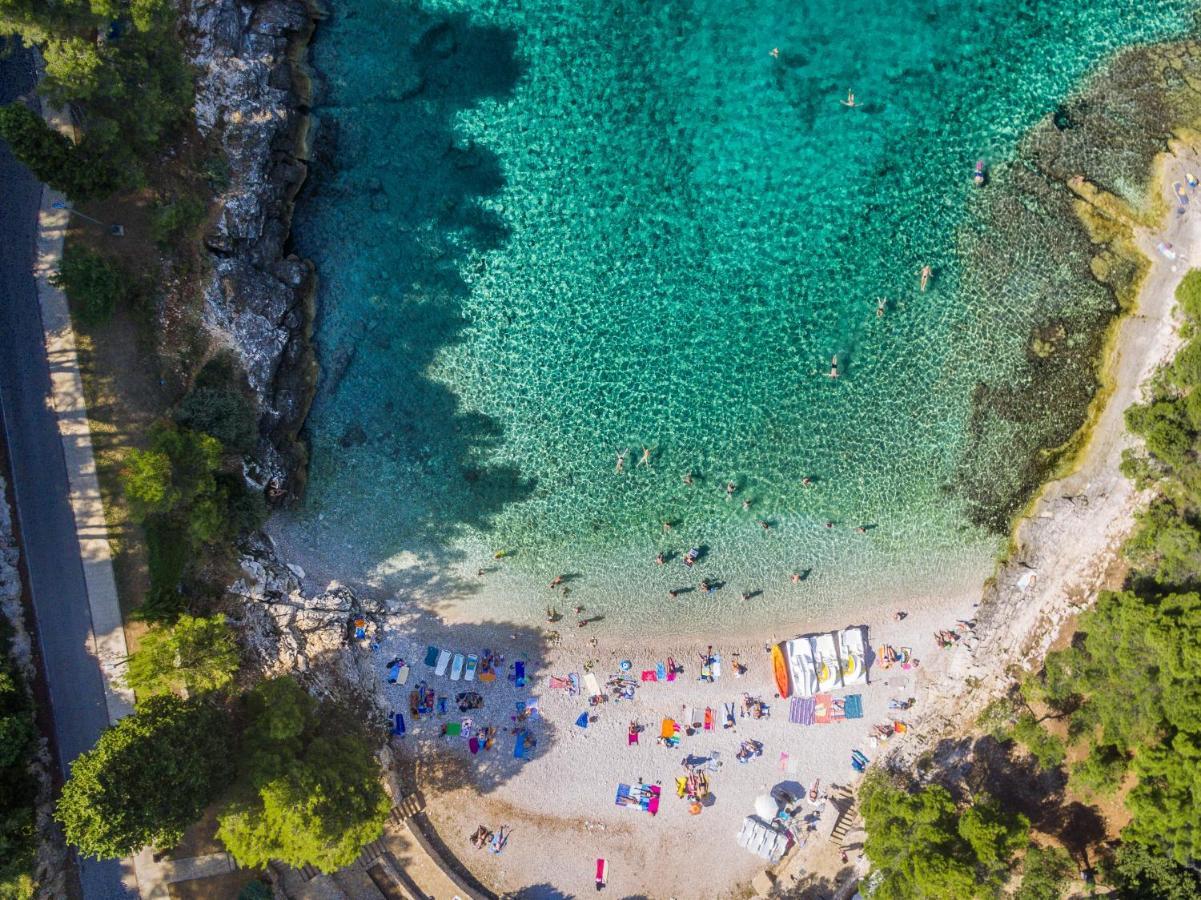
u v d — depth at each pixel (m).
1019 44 38.88
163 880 35.56
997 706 37.81
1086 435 38.69
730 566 39.66
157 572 35.44
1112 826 36.25
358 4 39.59
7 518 34.78
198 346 36.34
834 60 39.19
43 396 35.09
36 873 33.34
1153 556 36.25
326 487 39.62
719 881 38.69
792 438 39.47
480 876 38.69
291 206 39.34
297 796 32.97
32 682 34.66
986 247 38.88
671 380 39.66
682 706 39.38
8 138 30.19
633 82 39.56
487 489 40.00
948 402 38.97
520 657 39.72
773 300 39.50
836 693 38.88
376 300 39.78
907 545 39.16
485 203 39.59
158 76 33.22
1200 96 38.22
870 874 37.06
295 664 38.44
